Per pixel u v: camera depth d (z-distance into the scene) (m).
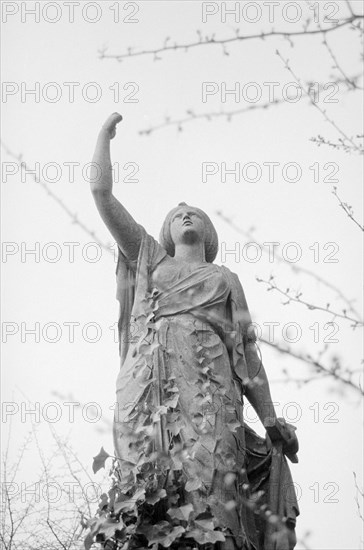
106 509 10.05
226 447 10.34
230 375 10.88
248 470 10.78
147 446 10.26
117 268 11.46
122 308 11.30
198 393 10.52
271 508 10.55
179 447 10.22
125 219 11.33
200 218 11.74
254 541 10.33
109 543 9.95
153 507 9.96
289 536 10.48
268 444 10.88
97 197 11.27
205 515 9.95
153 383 10.59
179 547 9.82
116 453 10.41
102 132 11.52
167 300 11.09
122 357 11.21
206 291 11.17
